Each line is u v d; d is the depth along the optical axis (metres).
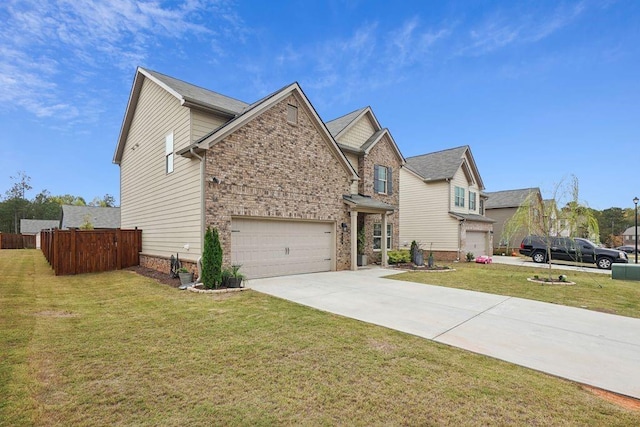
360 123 17.08
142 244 14.16
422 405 3.21
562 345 5.04
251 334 5.23
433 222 22.33
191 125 10.26
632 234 60.50
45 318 6.00
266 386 3.54
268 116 11.09
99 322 5.81
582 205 12.67
